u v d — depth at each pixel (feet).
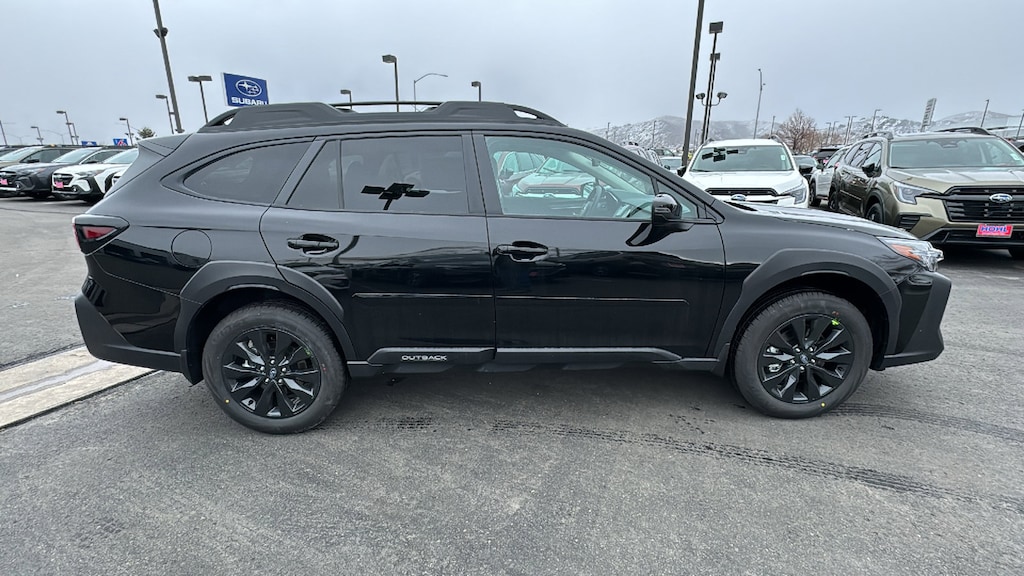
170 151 9.93
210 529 7.60
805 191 26.78
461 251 9.33
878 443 9.52
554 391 11.75
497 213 9.50
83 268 24.71
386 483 8.61
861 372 10.07
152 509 8.03
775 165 29.91
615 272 9.43
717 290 9.61
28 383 12.27
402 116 9.84
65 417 10.79
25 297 19.61
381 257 9.30
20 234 34.65
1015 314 16.83
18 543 7.33
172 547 7.25
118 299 9.59
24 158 65.51
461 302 9.53
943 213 21.89
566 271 9.40
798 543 7.17
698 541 7.25
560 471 8.86
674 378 12.31
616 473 8.78
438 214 9.46
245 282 9.28
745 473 8.71
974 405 10.85
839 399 10.21
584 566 6.86
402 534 7.48
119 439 9.98
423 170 9.61
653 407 10.96
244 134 9.82
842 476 8.59
